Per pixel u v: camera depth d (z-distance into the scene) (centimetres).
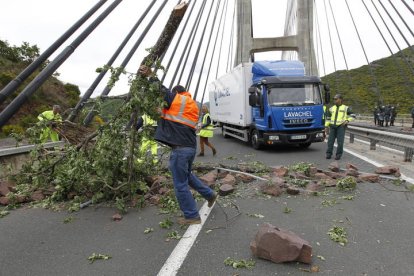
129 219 480
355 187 596
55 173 598
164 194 577
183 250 369
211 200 485
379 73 5638
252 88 1159
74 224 469
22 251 385
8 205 563
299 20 2995
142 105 458
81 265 345
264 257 341
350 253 350
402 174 686
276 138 1132
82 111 614
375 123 2872
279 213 481
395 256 340
